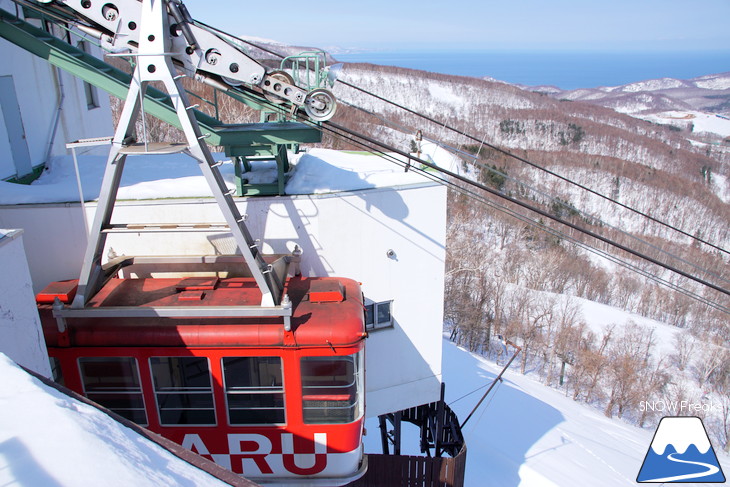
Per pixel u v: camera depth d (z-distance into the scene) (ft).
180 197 27.91
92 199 27.48
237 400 23.35
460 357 105.40
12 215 27.40
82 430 9.18
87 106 43.37
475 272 141.69
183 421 23.72
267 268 23.08
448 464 40.91
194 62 22.07
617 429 103.24
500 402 87.81
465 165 250.98
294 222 28.63
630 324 172.14
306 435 23.93
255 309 22.11
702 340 166.09
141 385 23.06
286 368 22.72
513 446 73.31
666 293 203.92
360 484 41.68
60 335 22.24
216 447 24.20
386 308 31.81
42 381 11.11
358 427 24.08
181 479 9.02
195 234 28.17
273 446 24.13
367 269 30.37
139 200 27.66
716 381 147.84
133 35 20.88
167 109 26.43
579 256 218.59
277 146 26.99
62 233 27.89
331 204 28.53
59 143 37.83
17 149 32.07
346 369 22.97
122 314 22.33
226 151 26.68
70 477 8.00
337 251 29.50
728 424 130.31
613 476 71.05
